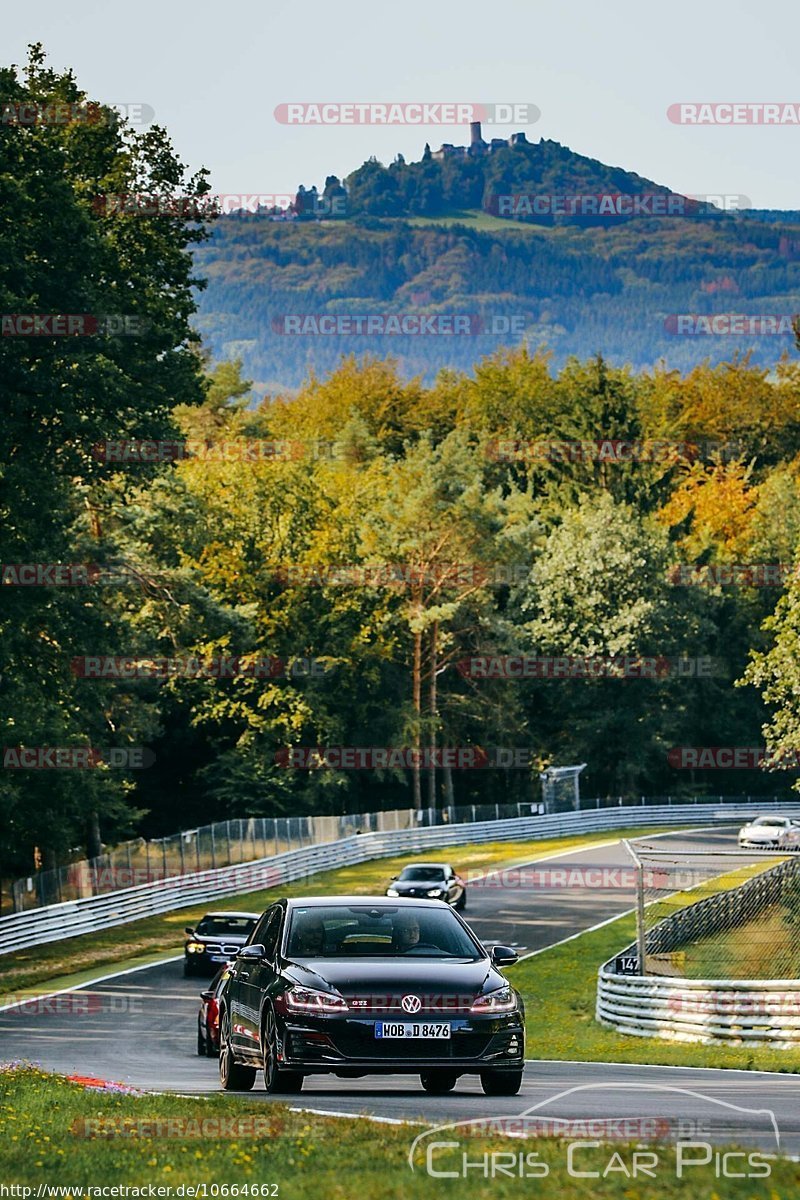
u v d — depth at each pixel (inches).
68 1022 4121.6
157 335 5797.2
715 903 4788.4
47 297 5315.0
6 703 5757.9
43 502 5369.1
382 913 2065.7
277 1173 1307.8
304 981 1904.5
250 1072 2149.4
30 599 5482.3
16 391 5226.4
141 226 6067.9
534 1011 4623.5
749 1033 3659.0
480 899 7317.9
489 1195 1168.2
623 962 4424.2
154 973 5374.0
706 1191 1139.9
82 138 5935.0
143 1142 1502.2
